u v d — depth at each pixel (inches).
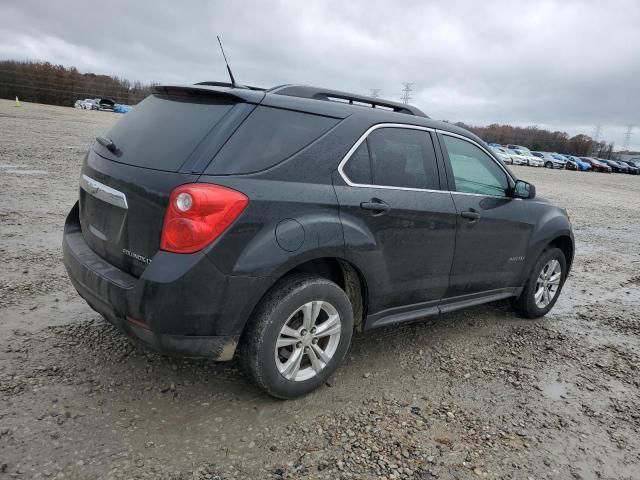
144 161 112.3
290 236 111.3
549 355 167.2
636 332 196.4
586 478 107.3
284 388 119.8
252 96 115.1
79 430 105.8
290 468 101.1
